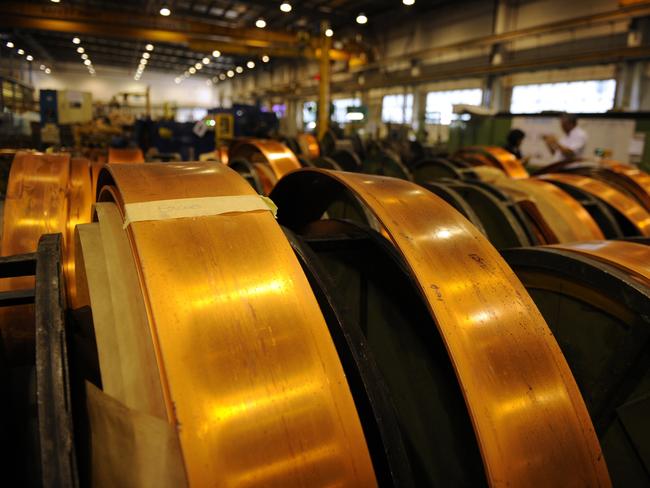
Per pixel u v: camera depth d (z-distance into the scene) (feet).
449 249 3.95
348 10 55.88
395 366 5.07
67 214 7.34
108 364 3.08
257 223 3.62
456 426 4.41
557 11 39.01
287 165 13.60
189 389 2.81
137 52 93.35
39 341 3.00
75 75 112.98
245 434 2.83
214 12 64.34
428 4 50.93
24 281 6.29
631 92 34.37
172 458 2.68
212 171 4.20
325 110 53.67
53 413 2.77
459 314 3.56
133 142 40.14
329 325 3.89
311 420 2.99
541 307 5.91
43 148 35.29
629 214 10.82
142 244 3.24
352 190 4.39
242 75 111.55
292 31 51.75
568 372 3.64
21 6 43.78
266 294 3.25
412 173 18.12
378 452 3.45
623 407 4.82
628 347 4.79
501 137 30.73
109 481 2.93
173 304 3.02
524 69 41.06
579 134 20.33
